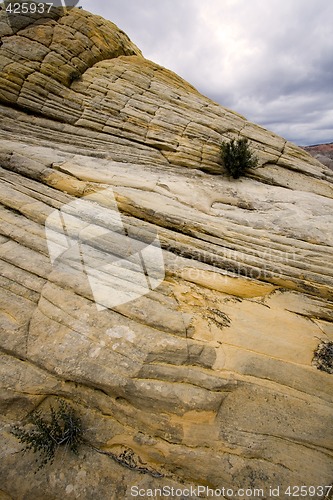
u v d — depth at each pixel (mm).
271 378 4320
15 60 11219
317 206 9648
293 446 3754
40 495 3369
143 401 3846
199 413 3840
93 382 3912
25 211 6035
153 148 12000
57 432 3719
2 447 3635
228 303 5348
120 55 15258
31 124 10969
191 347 4359
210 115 13945
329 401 4199
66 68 12031
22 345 4188
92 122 11828
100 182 7613
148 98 13258
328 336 5156
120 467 3600
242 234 7012
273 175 12672
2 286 4762
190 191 8734
